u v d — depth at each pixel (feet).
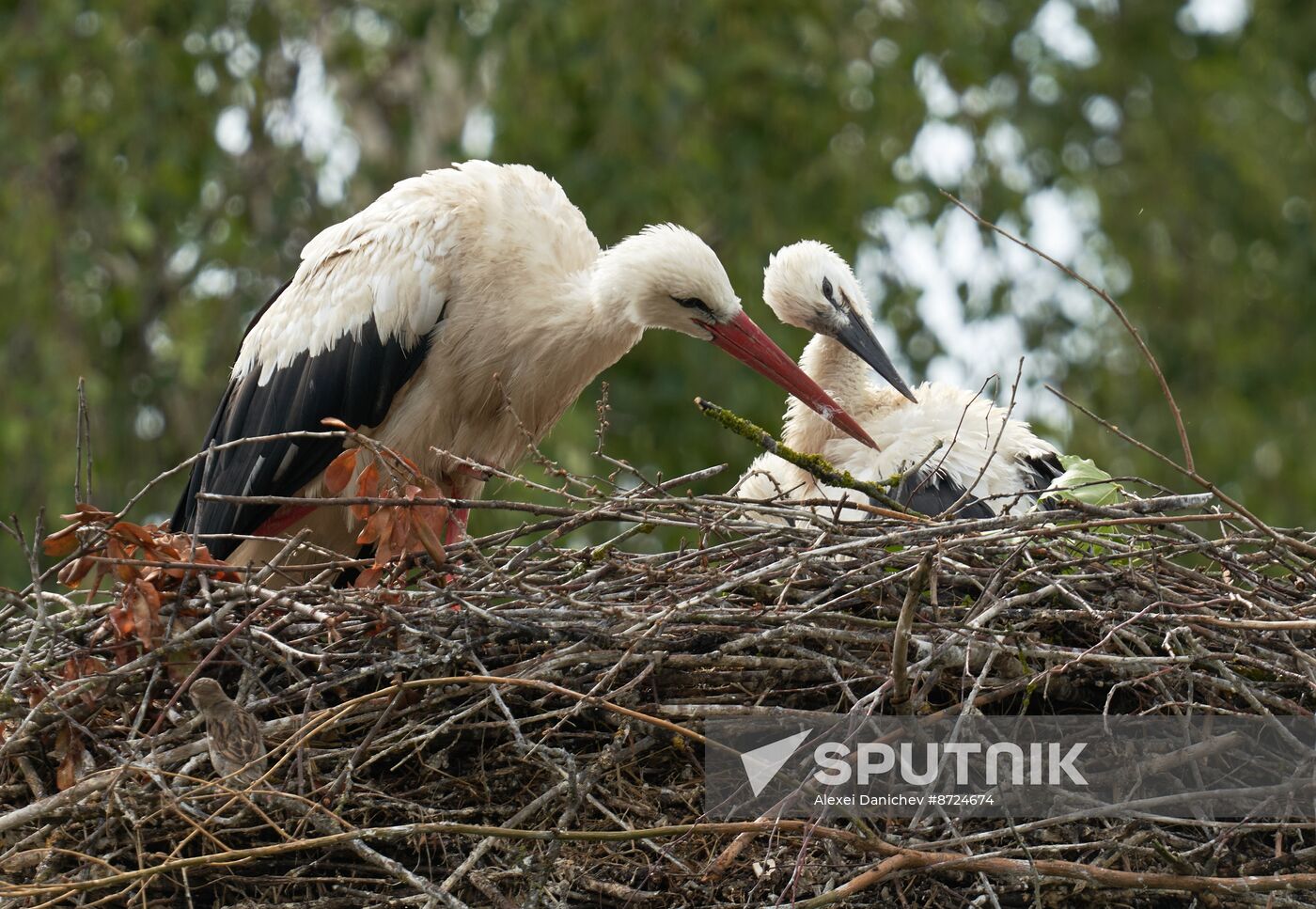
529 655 26.58
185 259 64.49
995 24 71.97
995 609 25.27
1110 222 72.13
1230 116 77.51
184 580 26.71
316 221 63.82
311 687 25.80
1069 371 67.46
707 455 60.70
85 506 26.73
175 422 63.72
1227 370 71.36
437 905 24.31
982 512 34.83
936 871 24.52
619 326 34.88
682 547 28.35
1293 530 29.35
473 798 26.45
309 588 26.32
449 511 28.73
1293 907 24.31
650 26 60.90
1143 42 75.87
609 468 59.36
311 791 25.70
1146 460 66.85
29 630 27.89
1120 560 27.40
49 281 61.36
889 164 65.72
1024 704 25.68
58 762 26.61
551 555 30.40
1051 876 23.85
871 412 39.52
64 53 60.85
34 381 61.16
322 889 26.21
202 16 61.46
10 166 61.31
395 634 26.58
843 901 25.00
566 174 60.90
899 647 23.77
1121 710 26.76
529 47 60.13
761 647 26.07
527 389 35.12
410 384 35.14
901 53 65.36
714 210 62.13
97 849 25.80
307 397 34.94
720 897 25.72
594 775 25.14
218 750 24.93
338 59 63.46
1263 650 26.02
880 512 27.96
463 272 34.78
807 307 40.24
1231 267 74.28
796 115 63.00
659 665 25.66
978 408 37.78
